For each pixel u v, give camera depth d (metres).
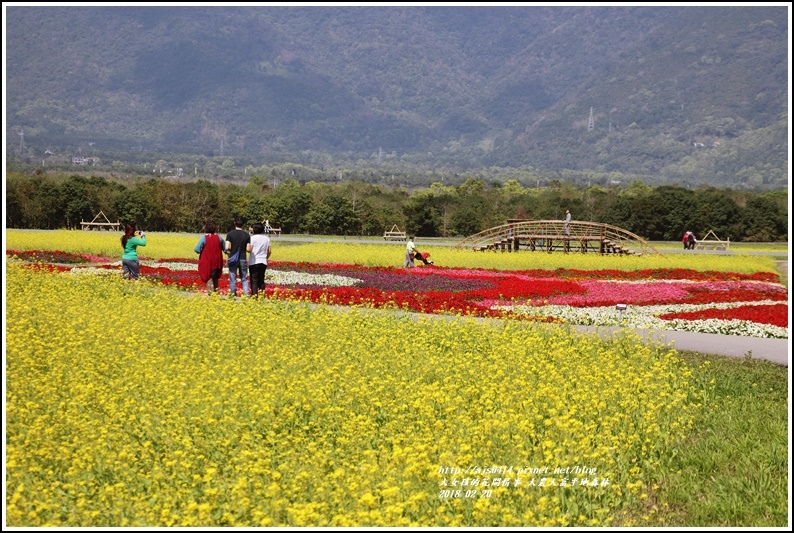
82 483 7.62
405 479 7.84
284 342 13.41
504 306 20.70
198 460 8.25
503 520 7.08
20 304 15.66
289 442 8.89
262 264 20.39
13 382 10.44
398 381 11.02
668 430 9.84
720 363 13.87
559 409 9.93
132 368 11.36
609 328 16.98
